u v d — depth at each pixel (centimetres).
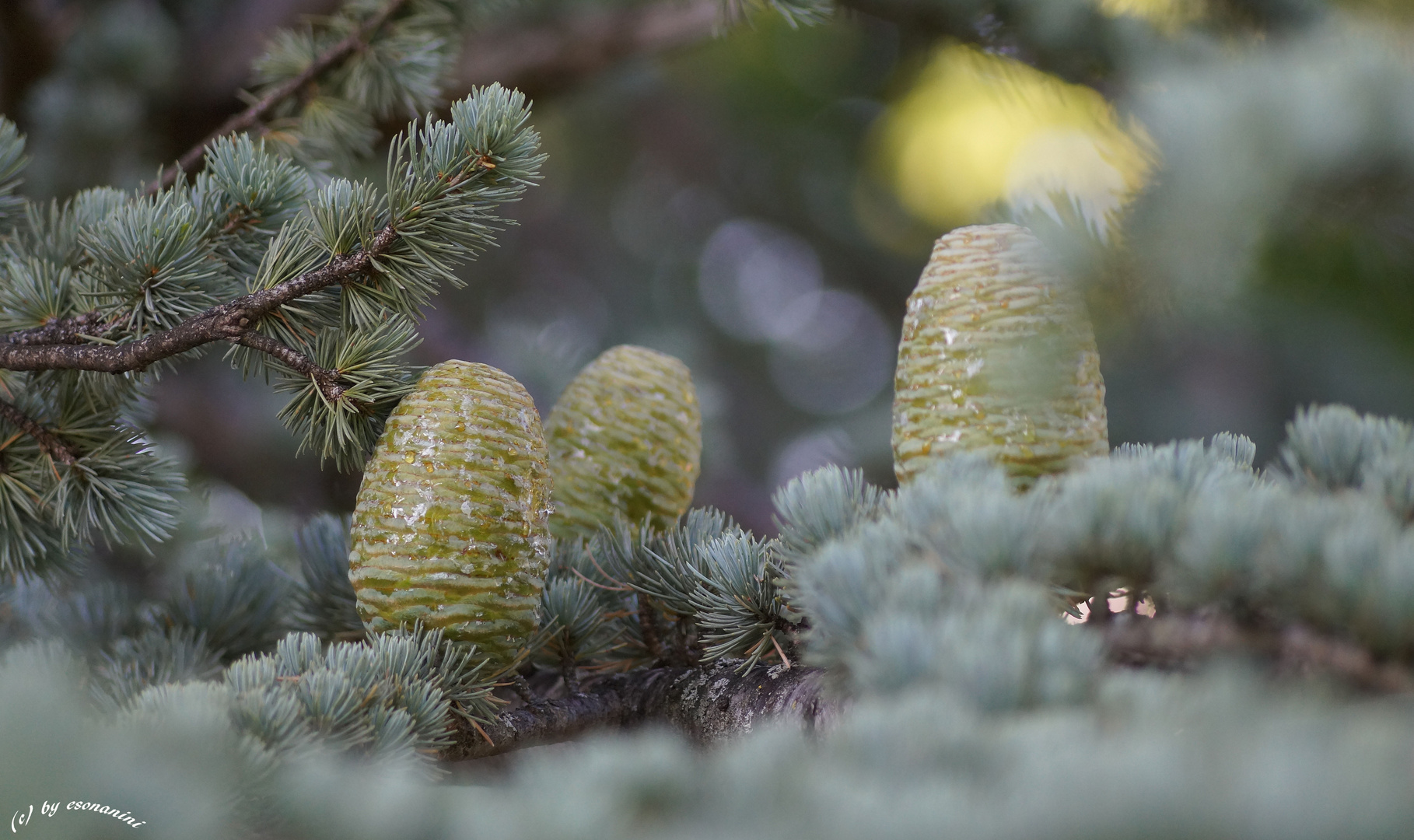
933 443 91
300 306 93
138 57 132
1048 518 85
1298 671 83
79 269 96
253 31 141
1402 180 86
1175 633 84
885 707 81
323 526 100
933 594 84
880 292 352
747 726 91
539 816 79
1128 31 116
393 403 93
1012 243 92
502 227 93
